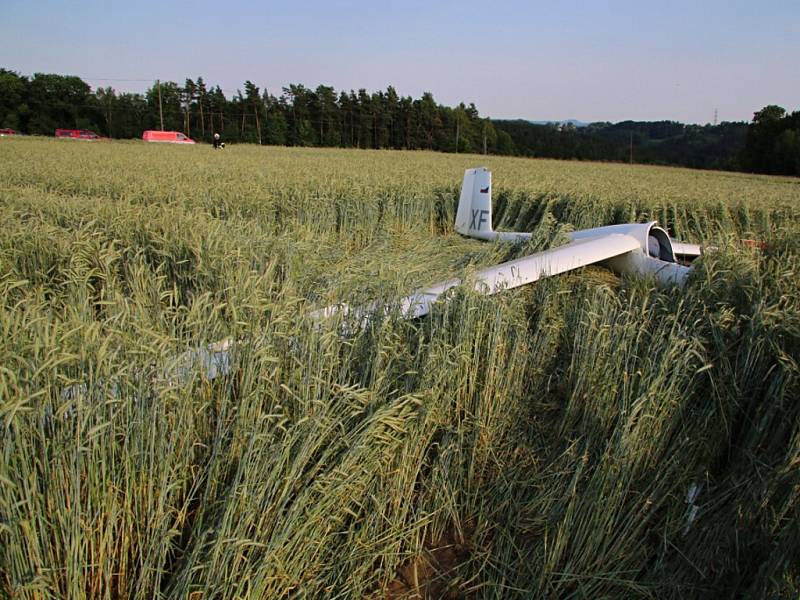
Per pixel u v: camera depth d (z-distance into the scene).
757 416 2.95
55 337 1.93
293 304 2.98
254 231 5.98
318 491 2.16
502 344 3.46
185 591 1.80
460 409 3.23
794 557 2.22
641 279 5.38
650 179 21.67
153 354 2.06
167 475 1.94
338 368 2.83
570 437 3.21
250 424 2.20
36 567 1.69
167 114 71.81
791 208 10.55
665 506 2.78
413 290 4.27
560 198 11.45
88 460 1.79
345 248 8.23
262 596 1.98
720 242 5.00
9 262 4.41
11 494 1.64
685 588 2.38
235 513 1.98
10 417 1.54
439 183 13.11
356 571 2.25
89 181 11.26
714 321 3.53
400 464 2.60
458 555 2.62
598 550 2.52
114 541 1.91
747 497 2.60
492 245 7.80
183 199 8.82
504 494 2.87
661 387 2.98
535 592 2.31
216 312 2.49
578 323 3.82
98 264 4.08
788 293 3.74
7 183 11.31
